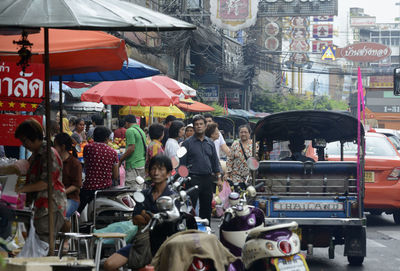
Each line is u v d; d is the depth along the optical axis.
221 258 4.76
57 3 5.04
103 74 10.63
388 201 13.45
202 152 9.98
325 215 9.09
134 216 5.61
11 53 7.63
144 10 5.69
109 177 9.01
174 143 10.95
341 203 9.10
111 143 14.70
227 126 26.55
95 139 9.06
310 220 8.97
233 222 6.73
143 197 5.45
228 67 47.69
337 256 10.33
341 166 9.14
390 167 13.48
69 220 7.71
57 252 7.33
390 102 45.72
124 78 10.68
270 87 77.69
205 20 41.31
